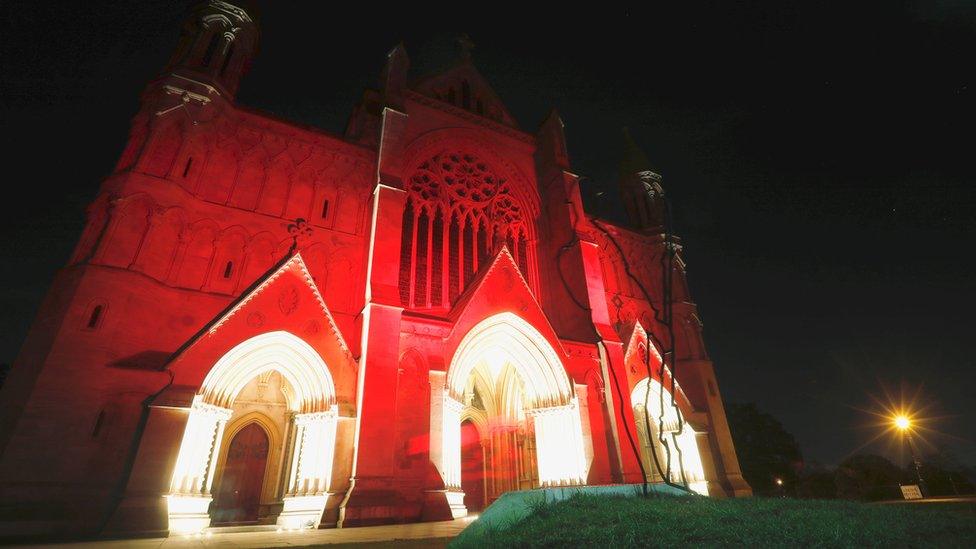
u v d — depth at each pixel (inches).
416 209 1155.3
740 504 399.9
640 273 1487.5
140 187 794.8
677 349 1379.2
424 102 1312.7
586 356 1052.5
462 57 1551.4
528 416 1040.2
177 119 877.8
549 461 948.6
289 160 1013.8
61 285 712.4
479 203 1269.7
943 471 1628.9
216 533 637.9
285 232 943.7
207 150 916.6
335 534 533.6
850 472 1660.9
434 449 786.2
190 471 666.8
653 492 469.7
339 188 1044.5
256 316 790.5
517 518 393.7
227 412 740.7
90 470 620.1
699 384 1317.7
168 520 616.7
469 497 1082.7
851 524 305.4
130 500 608.7
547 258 1294.3
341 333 864.9
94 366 666.2
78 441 624.1
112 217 759.7
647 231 1576.0
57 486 592.4
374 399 768.3
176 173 838.5
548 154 1409.9
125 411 664.4
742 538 275.4
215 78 940.6
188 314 794.8
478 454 1141.7
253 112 1005.2
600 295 1160.8
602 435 977.5
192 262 836.6
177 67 911.7
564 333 1175.0
